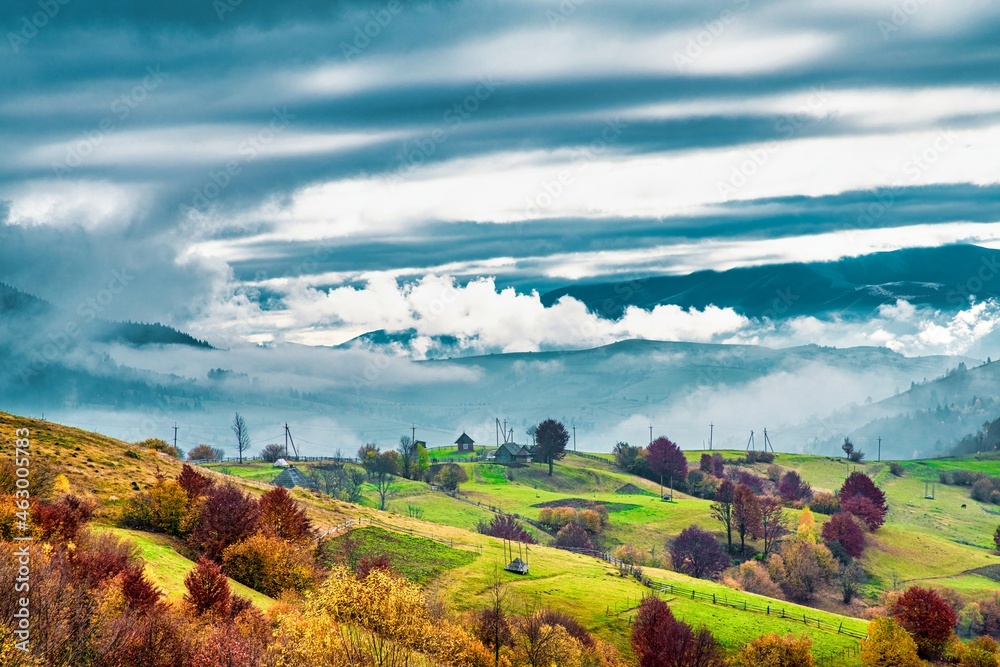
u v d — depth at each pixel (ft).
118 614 178.19
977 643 388.98
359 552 396.57
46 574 173.47
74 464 381.81
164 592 231.71
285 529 349.61
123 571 208.13
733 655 347.77
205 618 208.74
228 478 492.13
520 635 301.63
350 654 183.83
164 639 173.78
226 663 173.99
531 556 449.48
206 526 322.14
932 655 384.88
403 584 212.23
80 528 249.75
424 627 208.95
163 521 329.52
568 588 393.09
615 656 320.91
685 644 317.83
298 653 181.57
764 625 383.86
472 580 383.24
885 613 473.26
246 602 240.73
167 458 469.98
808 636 377.50
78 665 156.04
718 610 398.83
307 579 302.86
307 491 517.96
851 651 367.45
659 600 359.87
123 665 164.04
